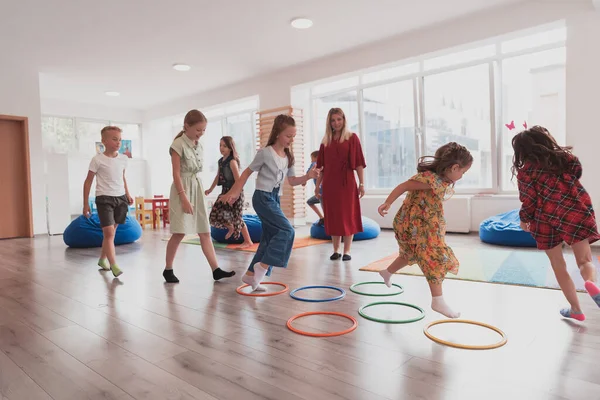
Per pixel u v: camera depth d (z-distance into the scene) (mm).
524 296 2662
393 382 1588
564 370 1651
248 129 9125
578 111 4508
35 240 6270
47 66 6656
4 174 6641
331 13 4871
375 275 3387
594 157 4449
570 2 4484
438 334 2064
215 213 4602
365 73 6555
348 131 4004
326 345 1967
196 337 2113
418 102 6531
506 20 4883
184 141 3195
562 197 2066
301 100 7578
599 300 1866
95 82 7660
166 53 6145
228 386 1594
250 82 7945
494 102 5809
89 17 4812
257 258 2936
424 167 2316
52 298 2916
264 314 2463
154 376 1693
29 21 4887
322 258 4191
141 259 4426
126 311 2584
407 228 2322
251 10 4730
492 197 5574
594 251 4152
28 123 6742
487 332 2074
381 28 5387
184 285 3219
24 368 1795
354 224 4051
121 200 3764
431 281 2197
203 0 4441
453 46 5309
